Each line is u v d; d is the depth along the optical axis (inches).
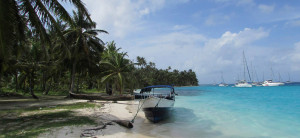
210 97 1040.2
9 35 304.5
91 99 805.9
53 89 1339.8
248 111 526.6
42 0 375.2
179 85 4899.1
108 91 1223.5
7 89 1382.9
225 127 345.1
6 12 297.1
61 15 399.2
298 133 308.8
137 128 323.6
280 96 1010.1
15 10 345.4
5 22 293.3
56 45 839.7
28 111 442.0
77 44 906.1
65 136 241.4
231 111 529.7
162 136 280.1
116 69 1005.8
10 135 232.1
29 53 826.8
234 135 296.4
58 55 946.7
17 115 385.4
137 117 426.0
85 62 1053.8
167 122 386.9
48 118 354.9
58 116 377.1
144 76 3218.5
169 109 437.4
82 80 1581.0
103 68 1141.1
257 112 509.7
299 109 557.0
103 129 293.9
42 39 399.9
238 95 1155.9
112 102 713.0
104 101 754.2
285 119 414.3
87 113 429.1
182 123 377.4
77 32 918.4
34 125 293.6
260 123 378.6
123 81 978.1
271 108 581.9
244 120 406.0
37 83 1316.4
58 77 1318.9
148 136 276.2
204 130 323.6
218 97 1033.5
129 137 265.1
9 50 307.4
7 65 631.2
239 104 693.3
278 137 287.3
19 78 1100.5
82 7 387.2
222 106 640.4
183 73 5027.1
